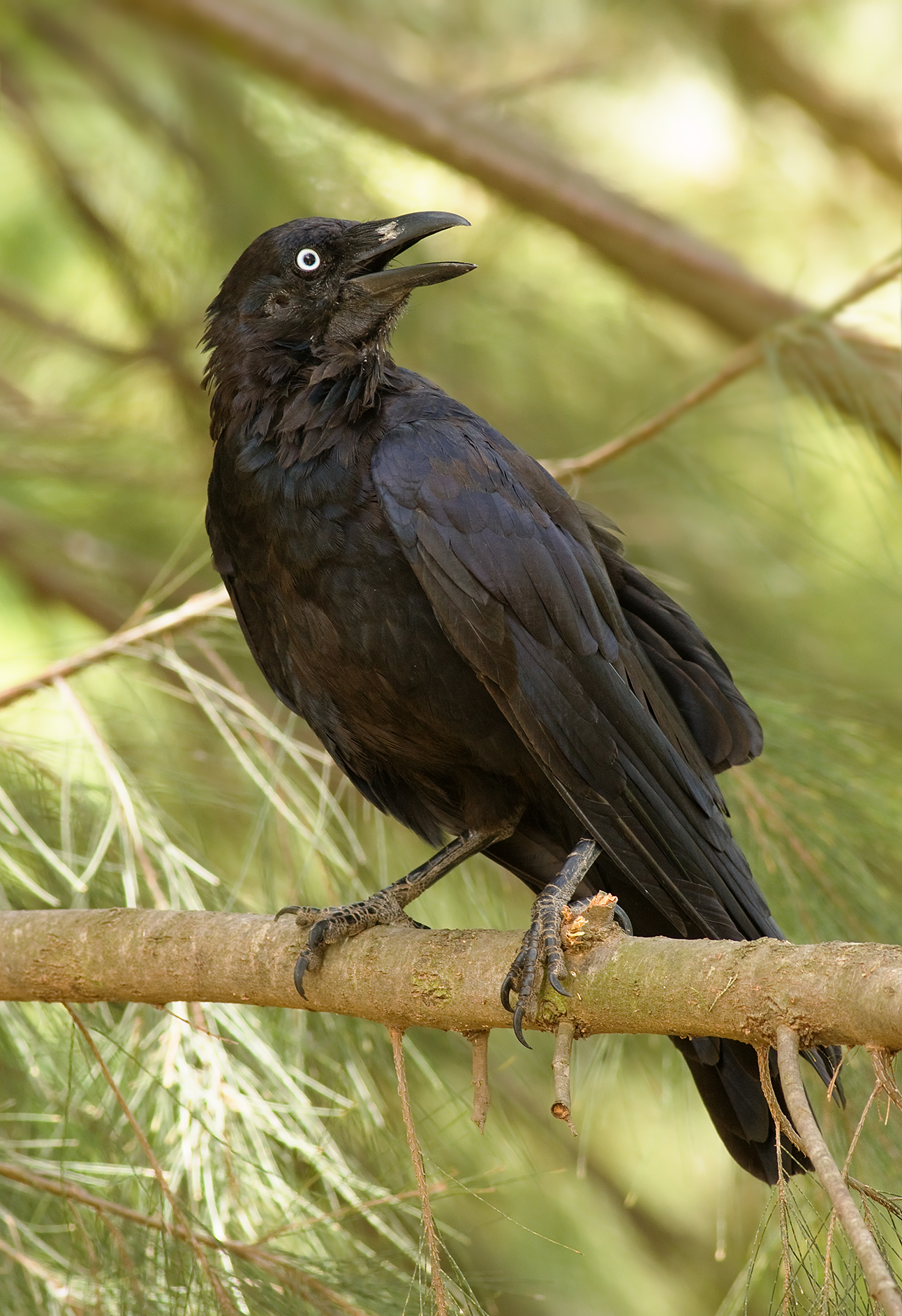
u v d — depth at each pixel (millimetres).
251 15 10547
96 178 11320
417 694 6160
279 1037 6207
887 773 6668
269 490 6207
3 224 12188
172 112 11078
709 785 6285
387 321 6656
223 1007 5957
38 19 11258
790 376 7383
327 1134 5926
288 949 5273
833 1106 5695
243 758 6328
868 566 8430
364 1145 6492
